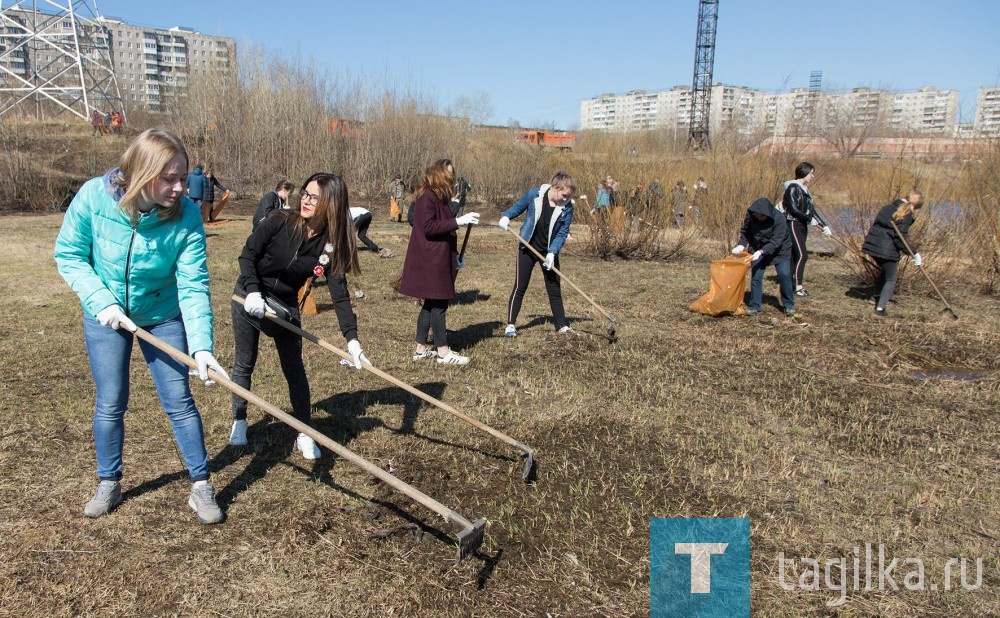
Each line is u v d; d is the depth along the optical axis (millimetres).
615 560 3266
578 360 6469
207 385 5383
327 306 8492
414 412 4973
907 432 4949
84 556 3094
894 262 8586
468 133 32062
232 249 13305
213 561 3105
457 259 6582
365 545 3293
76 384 5316
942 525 3645
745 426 4930
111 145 27875
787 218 9211
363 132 29922
